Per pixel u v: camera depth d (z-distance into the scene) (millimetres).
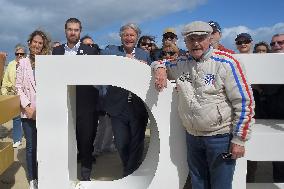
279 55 3467
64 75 3408
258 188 3693
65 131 3469
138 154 4293
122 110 4055
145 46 5539
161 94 3395
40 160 3498
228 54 2768
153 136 4039
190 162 3188
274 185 3756
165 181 3484
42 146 3484
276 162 4164
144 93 3406
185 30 2756
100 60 3389
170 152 3457
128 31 3998
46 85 3422
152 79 3383
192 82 2877
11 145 4113
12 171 5129
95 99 4141
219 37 4336
